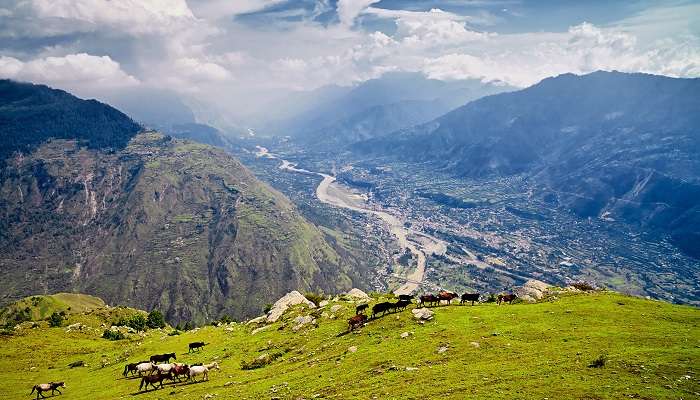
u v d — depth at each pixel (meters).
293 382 44.75
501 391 32.31
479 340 46.50
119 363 77.81
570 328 47.81
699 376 30.81
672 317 50.75
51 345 100.31
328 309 75.12
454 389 34.12
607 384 31.05
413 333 51.91
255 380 49.88
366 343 52.81
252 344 69.88
